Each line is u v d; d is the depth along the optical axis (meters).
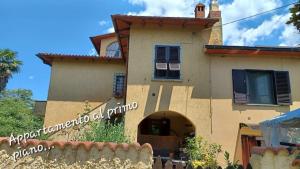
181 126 18.97
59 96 19.55
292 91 16.58
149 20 16.44
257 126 14.59
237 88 16.34
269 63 16.92
